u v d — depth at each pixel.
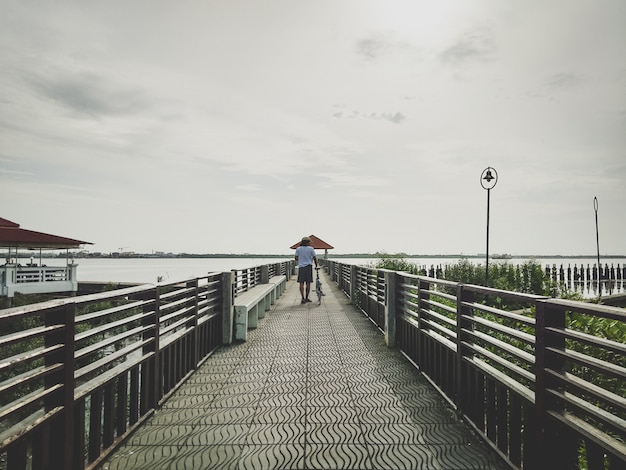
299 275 14.76
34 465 2.75
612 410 4.59
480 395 4.14
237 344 8.30
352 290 14.81
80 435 3.24
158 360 4.86
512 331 3.50
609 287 32.03
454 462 3.57
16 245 22.19
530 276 19.30
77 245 23.66
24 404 2.55
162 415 4.68
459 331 4.58
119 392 3.99
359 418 4.56
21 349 10.96
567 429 2.77
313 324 10.55
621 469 2.31
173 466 3.53
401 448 3.84
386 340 8.13
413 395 5.30
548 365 2.95
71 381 3.05
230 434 4.16
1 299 20.05
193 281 6.41
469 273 19.67
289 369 6.53
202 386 5.71
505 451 3.62
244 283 11.25
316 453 3.75
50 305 2.83
